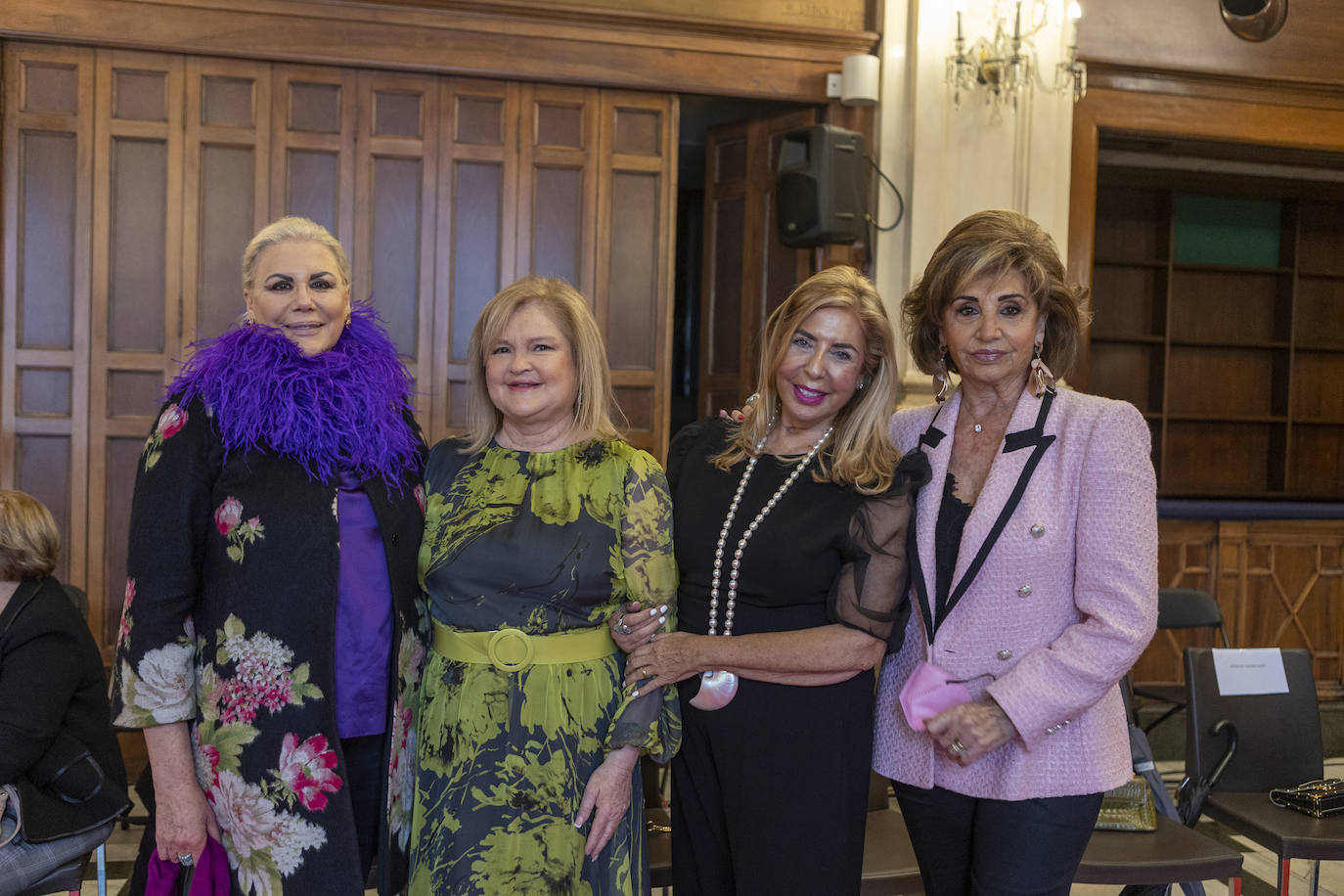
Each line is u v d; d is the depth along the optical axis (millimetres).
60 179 4070
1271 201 8164
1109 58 4660
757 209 4832
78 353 4102
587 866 1670
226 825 1590
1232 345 8031
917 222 4387
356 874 1599
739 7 4395
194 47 4039
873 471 1689
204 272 4160
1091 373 7996
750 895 1653
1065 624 1578
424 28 4172
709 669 1689
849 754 1671
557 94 4359
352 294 4258
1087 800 1569
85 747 2320
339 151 4219
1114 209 7938
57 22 3953
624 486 1756
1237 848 3691
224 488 1619
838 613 1645
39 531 2365
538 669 1676
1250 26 4801
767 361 1812
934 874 1708
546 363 1729
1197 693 2771
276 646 1598
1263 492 8219
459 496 1768
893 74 4418
